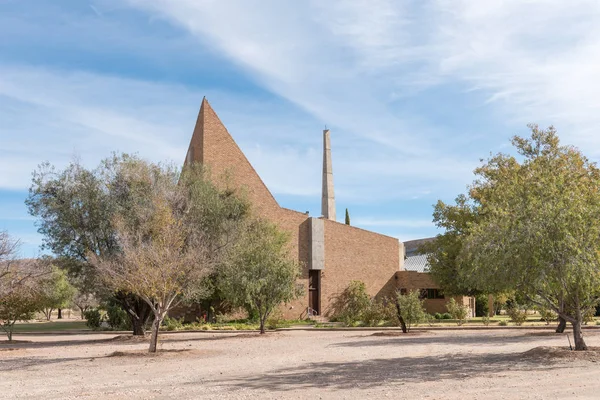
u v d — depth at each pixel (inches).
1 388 526.3
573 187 695.1
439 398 420.5
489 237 669.3
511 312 1332.4
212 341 1100.5
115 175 1289.4
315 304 2028.8
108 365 694.5
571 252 611.8
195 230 1172.5
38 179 1246.9
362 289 2073.1
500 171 1409.9
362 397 434.3
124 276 896.9
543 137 1317.7
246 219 1590.8
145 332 1334.9
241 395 456.1
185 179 1417.3
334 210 2760.8
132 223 1154.7
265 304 1267.2
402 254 2524.6
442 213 1622.8
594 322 1389.0
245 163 1910.7
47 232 1226.6
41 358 809.5
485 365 604.7
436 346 861.2
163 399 448.5
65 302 2588.6
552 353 655.8
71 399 457.4
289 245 1884.8
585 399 402.3
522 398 411.5
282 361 706.8
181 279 879.7
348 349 856.9
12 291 1063.0
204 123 1829.5
